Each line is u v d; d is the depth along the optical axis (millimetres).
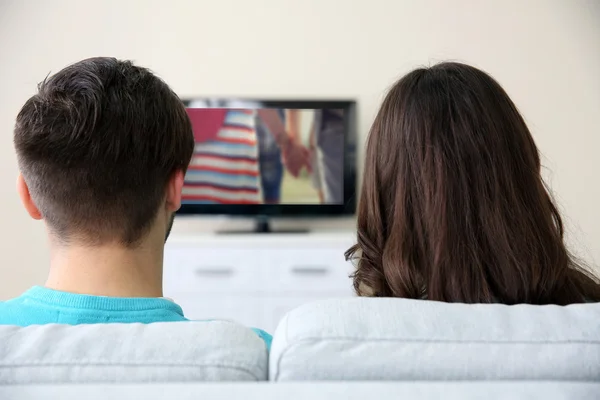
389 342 515
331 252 2750
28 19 3096
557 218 827
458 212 745
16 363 492
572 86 3193
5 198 3129
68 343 510
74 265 664
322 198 3064
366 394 458
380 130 826
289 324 542
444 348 512
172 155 696
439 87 783
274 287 2758
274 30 3154
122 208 661
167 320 645
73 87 662
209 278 2748
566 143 3217
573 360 508
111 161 645
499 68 3193
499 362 506
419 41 3174
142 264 688
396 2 3160
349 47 3166
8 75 3100
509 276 730
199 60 3154
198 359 507
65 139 635
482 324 533
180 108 729
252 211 3061
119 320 629
